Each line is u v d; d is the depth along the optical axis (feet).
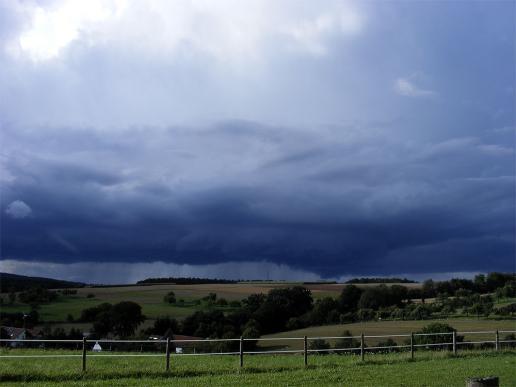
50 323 356.59
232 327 301.63
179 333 325.21
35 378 69.97
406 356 103.30
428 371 83.51
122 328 330.75
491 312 313.12
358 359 98.53
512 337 203.41
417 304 362.53
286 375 78.18
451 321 278.67
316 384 70.03
